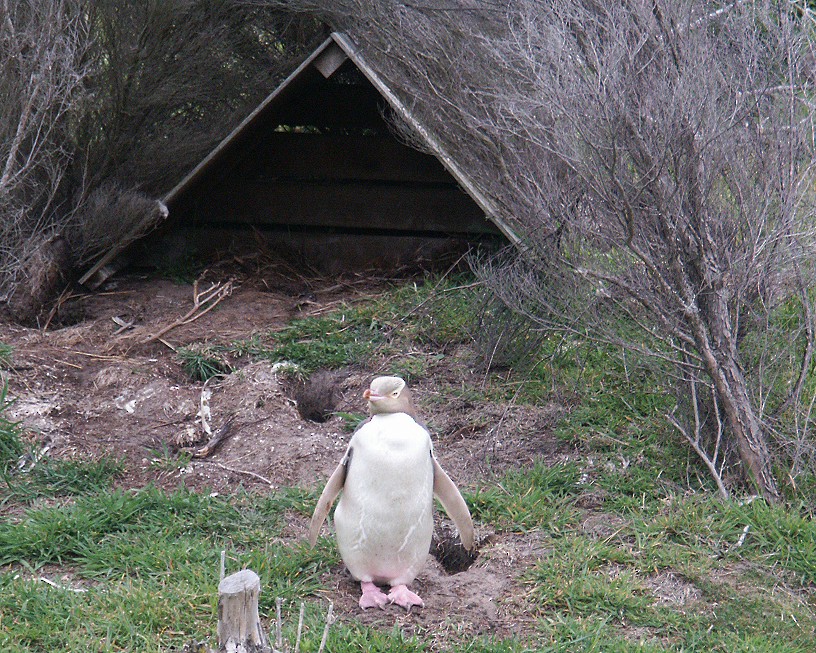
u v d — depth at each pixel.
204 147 9.87
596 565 5.32
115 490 6.04
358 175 9.89
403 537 4.71
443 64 8.13
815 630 4.81
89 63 8.84
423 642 4.56
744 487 6.04
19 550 5.25
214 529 5.60
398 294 9.09
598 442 6.66
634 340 6.79
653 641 4.66
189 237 10.21
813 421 6.43
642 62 5.85
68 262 9.24
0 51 8.77
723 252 5.81
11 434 6.36
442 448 6.70
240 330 8.48
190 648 3.51
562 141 6.02
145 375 7.50
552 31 6.07
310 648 4.33
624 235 5.82
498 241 9.56
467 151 8.08
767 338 6.38
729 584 5.16
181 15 9.38
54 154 9.20
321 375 7.73
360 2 8.70
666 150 5.42
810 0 7.51
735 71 6.04
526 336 7.50
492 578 5.22
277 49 10.95
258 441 6.75
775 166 5.72
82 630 4.52
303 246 10.19
